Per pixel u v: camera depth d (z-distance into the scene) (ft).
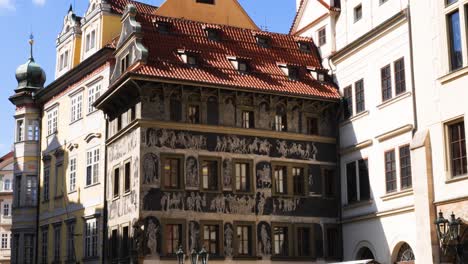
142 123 143.33
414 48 134.51
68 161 186.39
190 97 148.77
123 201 149.69
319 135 159.94
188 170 146.00
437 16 128.16
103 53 169.68
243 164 152.15
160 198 142.72
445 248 119.65
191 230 144.05
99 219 163.22
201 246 144.25
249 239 149.59
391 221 140.56
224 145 150.20
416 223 128.16
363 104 152.87
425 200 126.11
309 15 177.78
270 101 155.63
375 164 147.02
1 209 341.41
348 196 155.94
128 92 148.97
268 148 154.30
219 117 150.41
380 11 150.41
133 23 152.35
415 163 129.39
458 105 121.80
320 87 161.68
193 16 188.44
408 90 137.59
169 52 152.05
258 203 151.23
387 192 142.61
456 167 122.31
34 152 208.54
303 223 154.71
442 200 122.83
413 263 134.92
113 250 153.99
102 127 167.84
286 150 156.04
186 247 142.92
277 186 154.71
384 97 145.69
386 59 145.28
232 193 149.07
